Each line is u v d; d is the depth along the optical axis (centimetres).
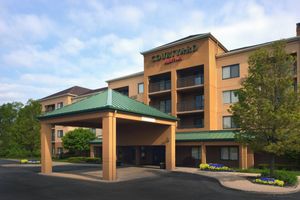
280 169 2909
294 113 1947
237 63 3738
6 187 1939
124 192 1723
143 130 3219
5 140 7112
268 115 1941
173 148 3072
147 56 4450
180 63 4059
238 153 3388
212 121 3750
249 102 2083
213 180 2225
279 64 2083
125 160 4378
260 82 2059
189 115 4103
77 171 3006
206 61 3809
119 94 2844
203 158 3375
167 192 1720
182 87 4031
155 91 4331
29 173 2856
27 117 5012
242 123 2088
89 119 2569
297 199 1534
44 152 2889
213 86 3831
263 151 2109
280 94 2050
